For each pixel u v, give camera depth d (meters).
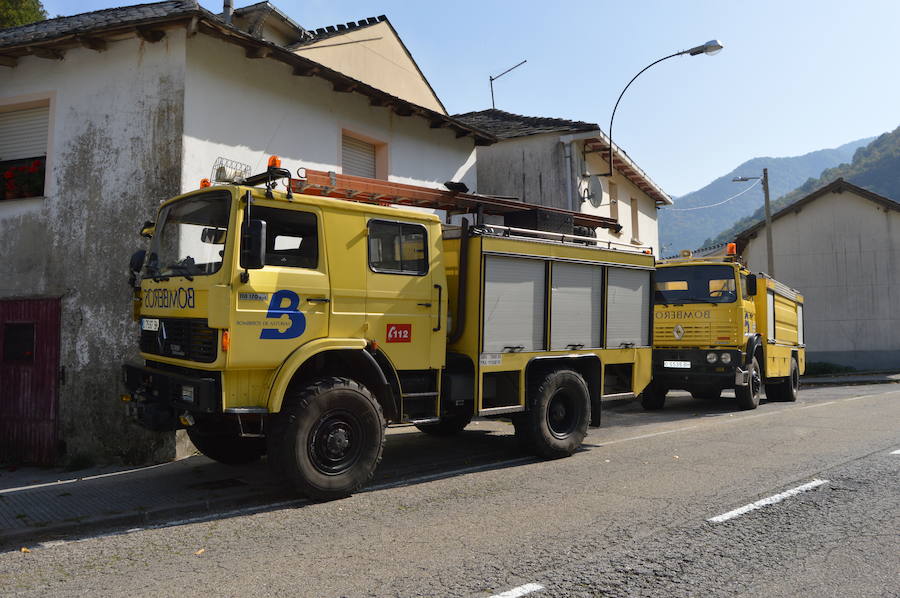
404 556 4.23
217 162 8.65
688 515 5.12
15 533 4.81
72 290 8.62
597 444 8.58
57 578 3.98
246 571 4.02
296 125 9.90
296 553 4.34
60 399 8.59
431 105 16.12
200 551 4.45
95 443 8.35
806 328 27.39
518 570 3.95
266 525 5.04
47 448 8.59
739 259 12.52
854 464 6.99
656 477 6.50
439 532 4.75
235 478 6.63
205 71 8.52
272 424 5.54
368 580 3.81
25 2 19.66
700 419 11.12
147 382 6.16
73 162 8.75
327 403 5.61
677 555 4.21
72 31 8.20
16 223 9.01
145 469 7.38
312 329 5.72
